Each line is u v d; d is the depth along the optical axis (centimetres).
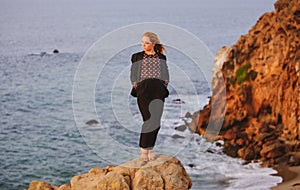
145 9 10819
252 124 2325
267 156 2050
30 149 2677
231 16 8831
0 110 3512
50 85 4200
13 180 2269
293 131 2153
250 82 2409
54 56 5531
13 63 5119
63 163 2445
